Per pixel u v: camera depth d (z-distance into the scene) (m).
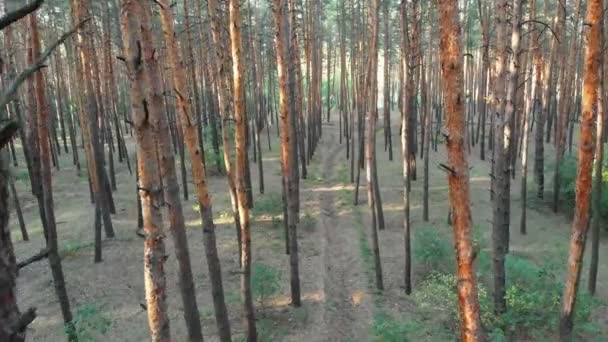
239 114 10.57
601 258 15.91
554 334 11.24
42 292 14.34
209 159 26.34
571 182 19.42
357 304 13.88
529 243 17.27
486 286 13.86
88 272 15.62
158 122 8.89
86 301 13.83
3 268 1.93
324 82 71.81
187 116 9.68
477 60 44.28
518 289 12.51
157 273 6.70
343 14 33.81
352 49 35.53
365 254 17.00
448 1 5.53
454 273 14.84
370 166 18.48
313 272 15.53
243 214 10.93
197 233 18.75
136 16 6.30
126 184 25.39
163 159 9.12
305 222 19.62
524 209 18.02
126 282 14.98
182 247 9.74
